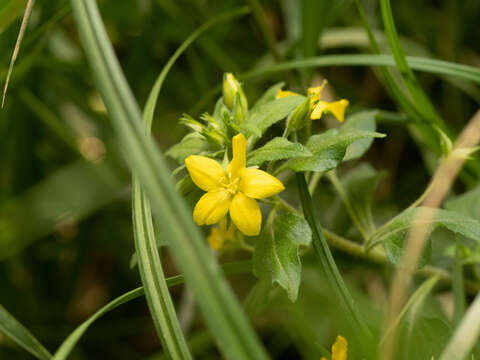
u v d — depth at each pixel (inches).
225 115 7.7
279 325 11.2
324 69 14.7
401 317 8.2
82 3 6.9
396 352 7.9
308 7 11.4
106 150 12.0
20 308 11.7
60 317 12.1
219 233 8.8
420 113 9.8
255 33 15.5
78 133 13.2
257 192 7.3
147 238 7.3
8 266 11.7
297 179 7.9
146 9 13.5
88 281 13.4
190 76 14.7
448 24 13.8
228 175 7.4
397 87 9.8
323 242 7.7
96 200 11.2
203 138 8.0
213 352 11.4
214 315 5.9
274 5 15.8
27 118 12.3
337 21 14.9
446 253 9.4
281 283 7.4
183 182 7.8
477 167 10.3
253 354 5.9
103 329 12.2
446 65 9.3
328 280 7.6
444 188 8.1
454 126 13.4
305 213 7.8
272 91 8.3
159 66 14.7
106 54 6.7
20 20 10.3
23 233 11.1
